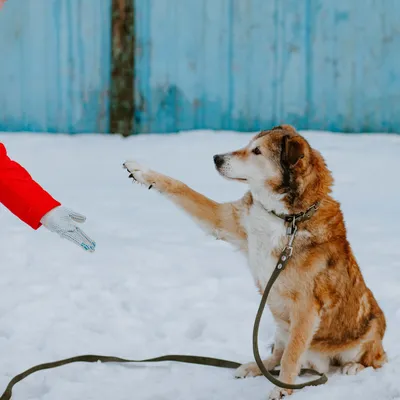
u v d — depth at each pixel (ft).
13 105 42.70
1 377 16.30
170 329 18.89
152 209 29.78
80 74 42.68
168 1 42.24
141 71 42.65
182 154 38.22
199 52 42.65
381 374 16.34
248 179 16.35
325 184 16.29
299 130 43.09
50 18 42.22
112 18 41.70
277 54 42.68
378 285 21.58
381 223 27.99
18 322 19.08
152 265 23.06
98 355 17.12
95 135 42.39
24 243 24.84
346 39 42.63
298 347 15.90
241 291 21.17
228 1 42.34
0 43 42.16
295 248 15.92
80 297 20.62
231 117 42.91
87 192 32.07
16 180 12.91
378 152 38.58
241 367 16.74
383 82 42.93
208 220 16.89
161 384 16.07
